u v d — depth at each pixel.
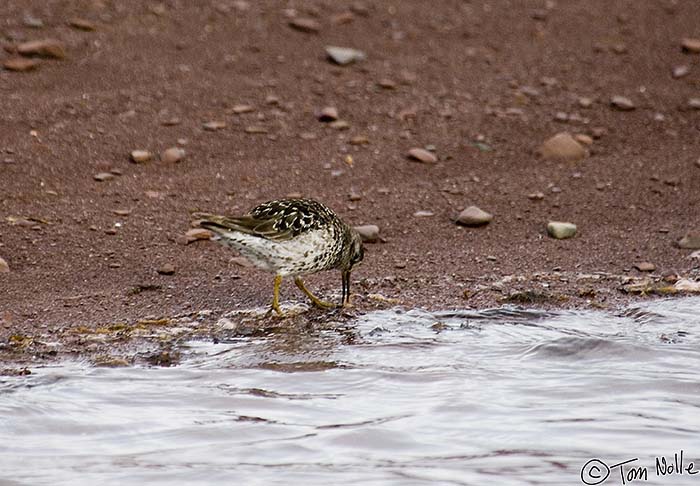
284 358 11.09
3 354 10.95
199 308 12.40
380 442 9.34
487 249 14.30
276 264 12.14
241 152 16.42
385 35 20.25
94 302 12.37
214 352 11.20
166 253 13.71
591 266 13.89
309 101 17.97
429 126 17.55
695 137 17.72
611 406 10.15
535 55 20.00
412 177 16.16
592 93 18.88
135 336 11.51
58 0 20.09
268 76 18.56
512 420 9.81
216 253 13.84
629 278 13.51
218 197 15.16
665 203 15.73
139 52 18.83
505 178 16.27
